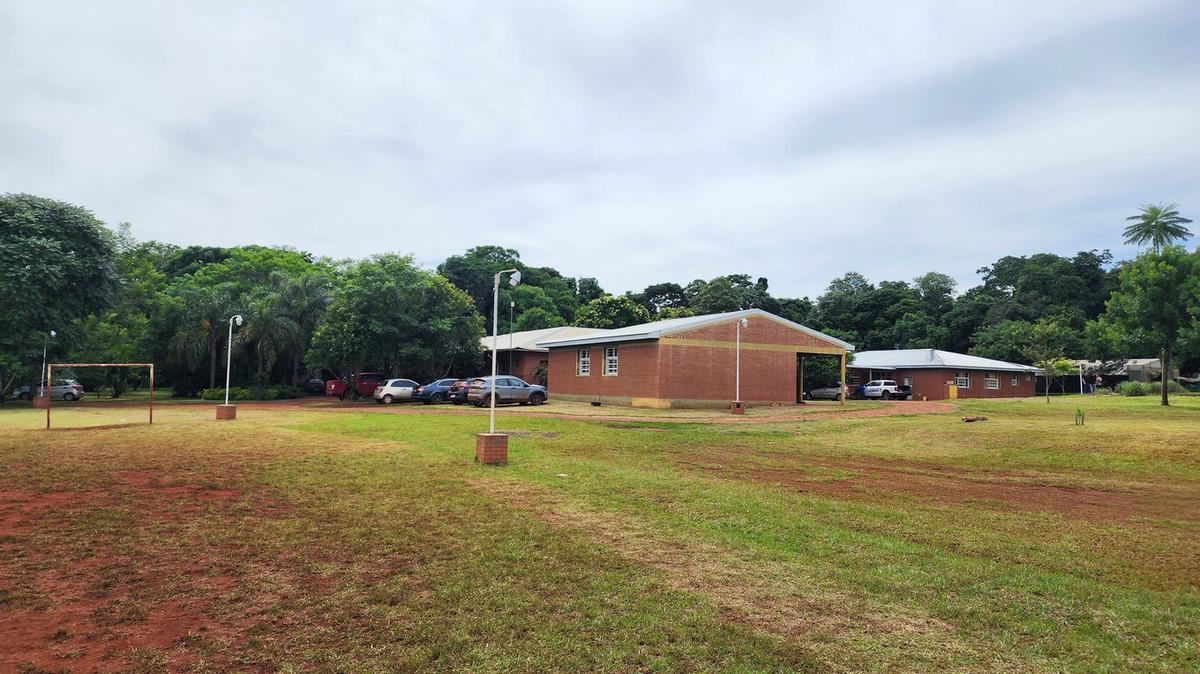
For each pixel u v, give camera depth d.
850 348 38.81
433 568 6.16
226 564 6.27
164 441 15.85
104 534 7.31
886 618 5.19
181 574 5.99
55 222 32.91
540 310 60.47
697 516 8.36
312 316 40.59
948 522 8.47
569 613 5.13
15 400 36.72
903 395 46.00
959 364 45.62
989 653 4.61
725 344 30.88
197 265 62.69
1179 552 7.22
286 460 12.70
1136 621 5.21
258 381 38.91
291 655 4.38
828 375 46.22
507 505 8.78
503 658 4.36
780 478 11.79
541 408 28.55
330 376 47.00
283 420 22.11
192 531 7.42
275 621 4.95
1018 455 15.11
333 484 10.22
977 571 6.36
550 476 11.00
